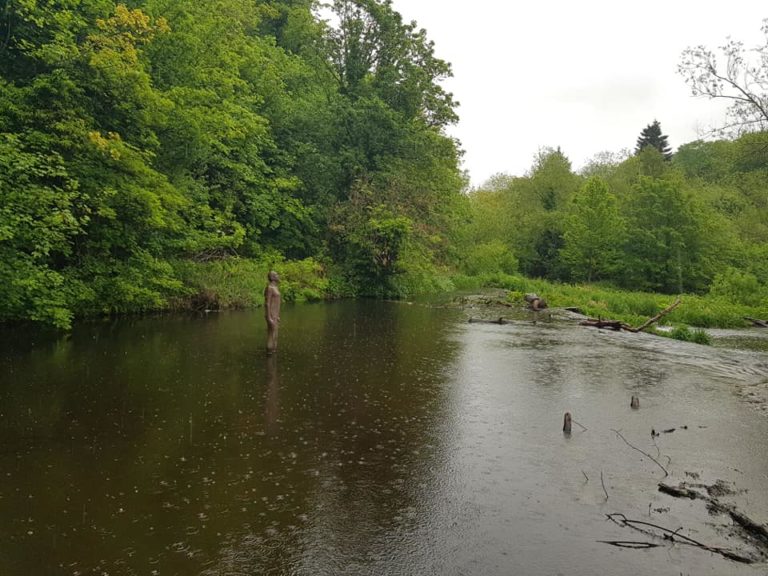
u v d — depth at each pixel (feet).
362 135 93.56
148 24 56.18
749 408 27.12
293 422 22.62
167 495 15.75
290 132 94.79
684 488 17.03
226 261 68.69
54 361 31.53
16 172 39.37
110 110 48.11
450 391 28.50
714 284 95.25
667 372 35.63
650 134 221.46
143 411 23.40
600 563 12.81
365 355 37.29
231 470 17.63
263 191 84.02
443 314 66.33
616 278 134.72
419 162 98.63
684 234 124.77
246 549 13.02
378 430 22.02
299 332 46.44
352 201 90.27
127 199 46.78
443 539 13.70
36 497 15.46
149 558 12.55
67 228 39.91
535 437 21.79
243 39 88.79
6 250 37.99
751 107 65.92
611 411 25.89
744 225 131.64
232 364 32.81
